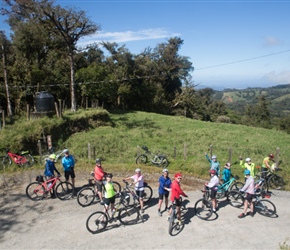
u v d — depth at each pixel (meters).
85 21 27.19
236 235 8.89
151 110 52.06
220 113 77.81
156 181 14.27
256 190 11.09
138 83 49.22
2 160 15.39
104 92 36.28
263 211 10.57
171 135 25.23
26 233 8.77
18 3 25.91
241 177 15.39
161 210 10.48
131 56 47.28
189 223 9.60
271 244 8.45
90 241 8.40
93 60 46.78
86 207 10.61
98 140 21.02
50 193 11.35
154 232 8.95
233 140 24.25
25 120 21.59
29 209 10.39
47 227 9.13
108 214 9.28
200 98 71.62
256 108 91.50
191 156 19.14
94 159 17.61
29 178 13.78
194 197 12.06
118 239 8.53
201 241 8.51
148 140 23.08
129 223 9.46
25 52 32.22
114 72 45.91
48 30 28.66
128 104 49.62
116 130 25.23
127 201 10.11
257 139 25.25
